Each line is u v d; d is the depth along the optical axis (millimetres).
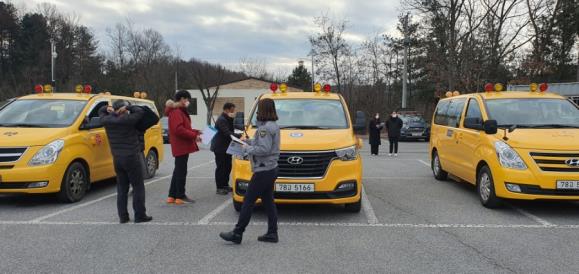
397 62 45312
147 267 4430
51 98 8406
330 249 5008
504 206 7258
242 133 7363
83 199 7781
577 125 7266
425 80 41281
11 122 7758
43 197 7914
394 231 5762
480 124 7539
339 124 7281
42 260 4617
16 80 49844
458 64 25281
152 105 10961
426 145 22812
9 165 6824
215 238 5430
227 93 48500
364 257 4738
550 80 36719
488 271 4336
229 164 8391
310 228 5902
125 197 6152
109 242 5250
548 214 6691
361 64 41469
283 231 5750
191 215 6629
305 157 6145
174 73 58219
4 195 8094
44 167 6914
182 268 4406
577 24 33281
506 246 5117
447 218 6461
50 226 5945
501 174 6613
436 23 26766
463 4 25844
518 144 6648
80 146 7645
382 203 7539
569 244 5195
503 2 25844
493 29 25078
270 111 5016
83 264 4508
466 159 8109
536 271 4332
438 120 10375
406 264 4527
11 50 59562
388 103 40656
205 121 48719
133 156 6059
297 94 8172
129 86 57094
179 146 7344
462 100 9055
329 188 6121
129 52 70688
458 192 8586
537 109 7672
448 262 4586
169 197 7496
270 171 5047
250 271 4324
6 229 5789
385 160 14844
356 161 6430
